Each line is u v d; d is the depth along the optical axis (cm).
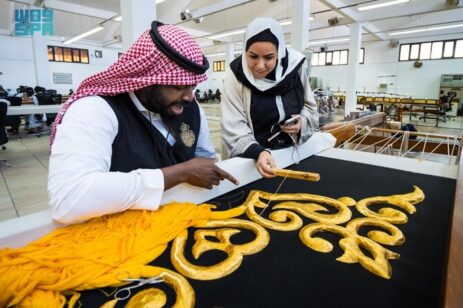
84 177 57
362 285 52
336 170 115
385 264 58
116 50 1376
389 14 682
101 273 52
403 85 1140
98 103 66
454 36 1009
